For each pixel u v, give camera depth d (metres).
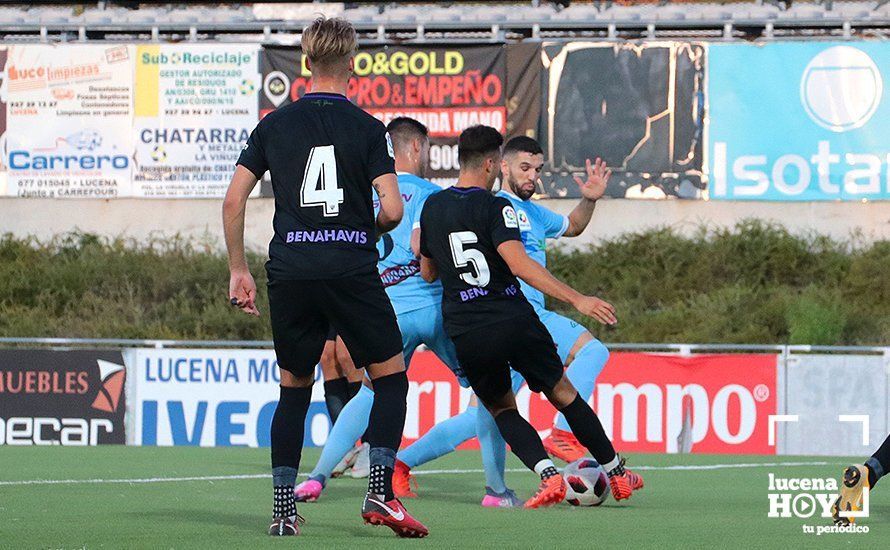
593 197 27.77
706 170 63.22
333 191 17.14
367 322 17.30
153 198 66.31
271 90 65.75
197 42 66.12
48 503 23.31
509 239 21.36
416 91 64.00
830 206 62.94
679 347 42.38
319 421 42.47
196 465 33.53
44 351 44.19
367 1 71.69
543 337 22.14
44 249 65.31
